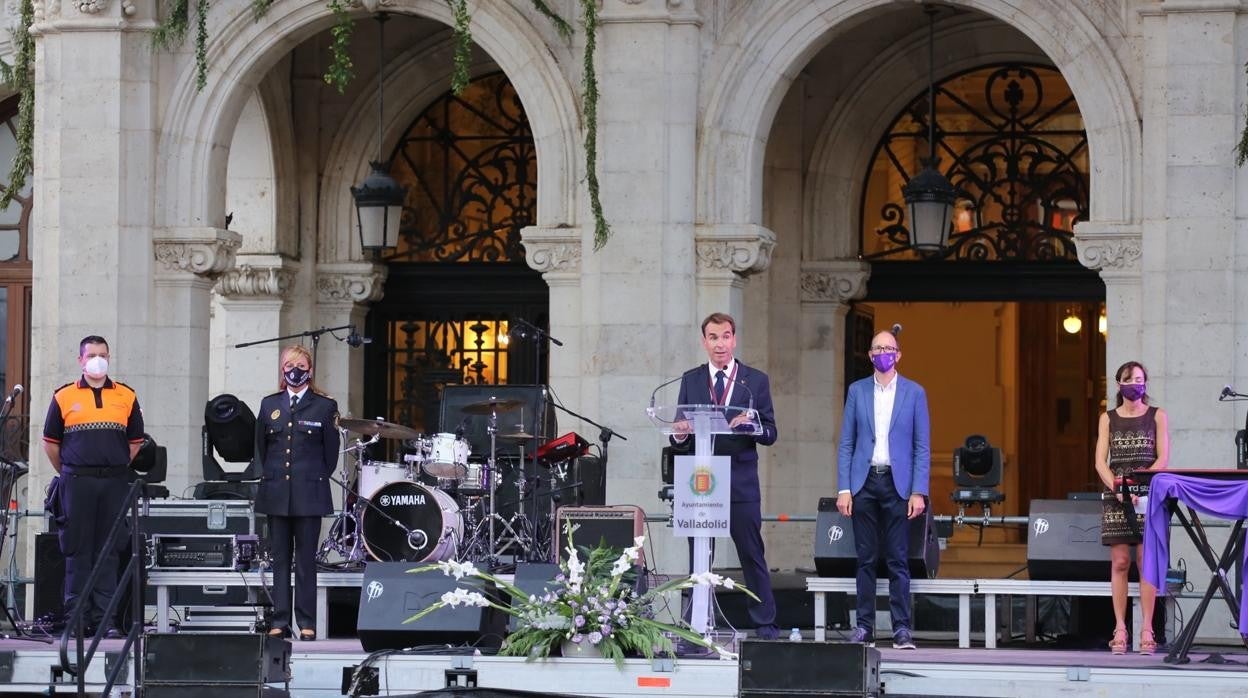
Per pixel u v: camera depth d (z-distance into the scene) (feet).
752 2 56.70
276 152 67.46
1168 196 53.11
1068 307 82.94
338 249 68.59
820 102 66.13
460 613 44.01
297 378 48.34
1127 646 46.98
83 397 48.08
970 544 80.89
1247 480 43.34
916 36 65.36
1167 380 53.01
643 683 41.34
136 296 58.29
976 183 66.33
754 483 44.88
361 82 68.54
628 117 55.93
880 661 42.14
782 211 66.23
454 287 69.31
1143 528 46.21
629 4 55.88
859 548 46.68
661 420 42.42
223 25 58.75
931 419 84.17
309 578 48.47
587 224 56.29
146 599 52.06
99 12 58.23
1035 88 65.82
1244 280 52.90
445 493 52.54
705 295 56.29
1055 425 83.30
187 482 58.34
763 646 39.22
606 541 46.91
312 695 43.91
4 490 51.49
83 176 58.29
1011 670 42.22
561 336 57.06
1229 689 41.42
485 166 69.41
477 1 57.72
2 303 74.54
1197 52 53.01
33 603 56.29
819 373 66.03
